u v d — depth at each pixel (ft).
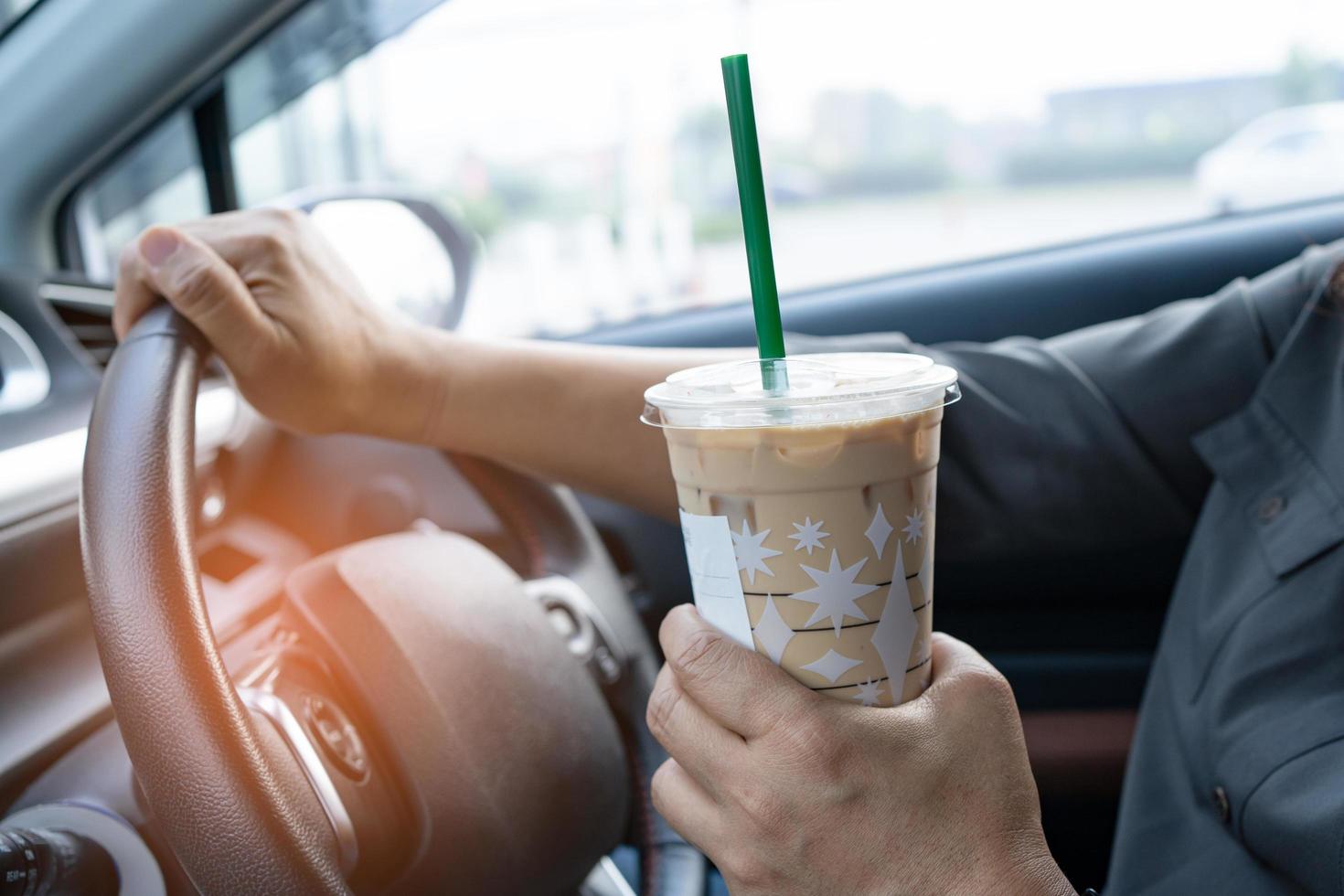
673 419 1.73
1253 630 2.59
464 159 42.11
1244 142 31.17
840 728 1.70
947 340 4.80
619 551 4.60
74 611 3.08
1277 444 2.81
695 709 1.80
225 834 1.67
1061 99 50.60
